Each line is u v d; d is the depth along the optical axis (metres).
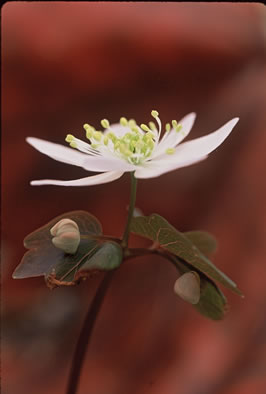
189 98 0.25
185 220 0.23
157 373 0.19
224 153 0.23
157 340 0.20
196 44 0.24
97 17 0.24
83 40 0.24
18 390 0.19
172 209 0.24
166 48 0.24
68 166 0.25
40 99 0.24
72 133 0.25
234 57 0.24
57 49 0.23
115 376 0.19
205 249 0.13
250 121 0.23
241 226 0.22
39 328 0.22
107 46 0.24
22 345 0.21
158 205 0.24
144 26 0.24
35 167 0.24
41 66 0.24
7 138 0.24
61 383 0.20
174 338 0.20
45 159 0.25
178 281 0.12
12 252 0.24
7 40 0.23
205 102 0.25
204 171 0.23
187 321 0.20
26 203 0.24
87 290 0.24
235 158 0.23
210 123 0.24
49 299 0.23
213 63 0.24
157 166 0.12
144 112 0.25
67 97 0.25
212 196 0.23
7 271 0.23
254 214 0.22
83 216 0.12
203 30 0.24
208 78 0.25
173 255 0.12
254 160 0.22
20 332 0.22
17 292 0.23
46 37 0.23
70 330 0.22
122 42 0.24
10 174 0.24
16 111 0.24
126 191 0.24
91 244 0.12
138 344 0.20
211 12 0.24
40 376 0.20
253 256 0.21
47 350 0.21
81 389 0.19
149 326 0.21
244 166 0.23
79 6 0.23
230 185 0.23
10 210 0.24
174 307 0.21
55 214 0.24
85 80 0.24
